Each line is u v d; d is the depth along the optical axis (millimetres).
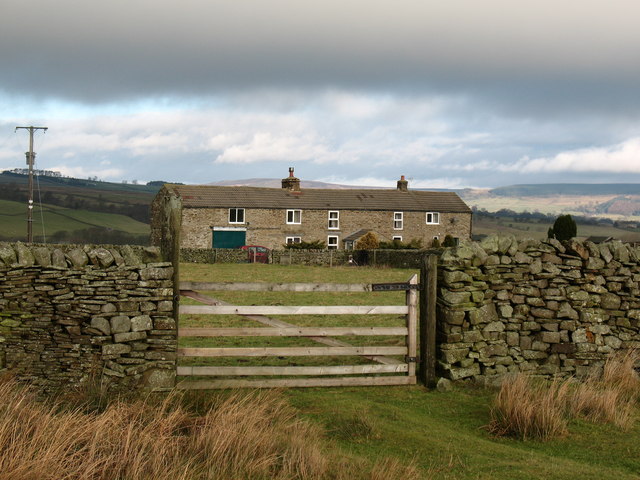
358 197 62812
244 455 6332
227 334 9289
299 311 9586
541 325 10438
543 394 8750
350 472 6285
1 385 7758
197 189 58438
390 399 9250
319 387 9672
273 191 60750
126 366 8734
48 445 5891
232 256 48438
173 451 6352
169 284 8977
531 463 6898
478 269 10148
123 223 122875
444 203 65000
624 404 9305
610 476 6578
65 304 8602
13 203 124812
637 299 10875
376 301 19578
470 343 10039
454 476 6430
